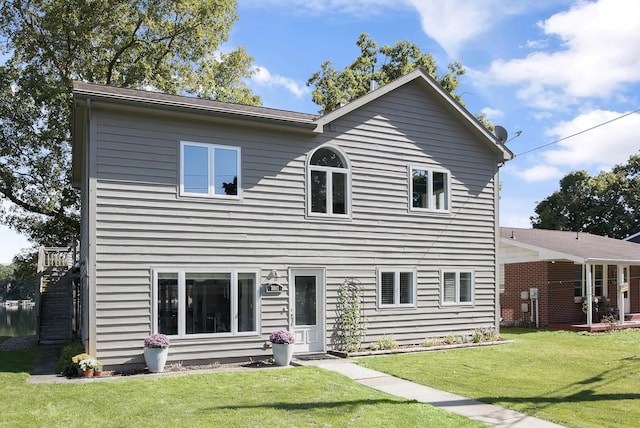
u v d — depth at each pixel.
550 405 8.25
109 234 10.73
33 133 24.69
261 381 9.44
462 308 15.47
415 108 14.99
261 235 12.36
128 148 11.06
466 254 15.66
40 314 18.12
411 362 11.90
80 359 10.06
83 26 23.12
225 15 27.42
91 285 10.49
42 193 25.92
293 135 12.99
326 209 13.38
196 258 11.55
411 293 14.59
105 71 24.75
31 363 12.33
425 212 14.93
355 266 13.66
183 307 11.35
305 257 12.91
